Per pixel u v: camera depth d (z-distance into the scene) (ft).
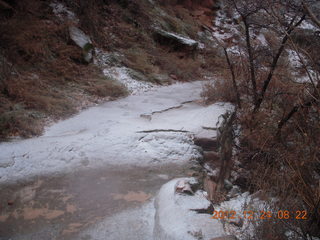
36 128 16.63
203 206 9.27
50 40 26.12
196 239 7.64
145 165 13.21
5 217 9.56
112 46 31.86
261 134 18.37
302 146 12.26
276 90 21.58
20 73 21.61
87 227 9.11
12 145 14.17
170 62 34.63
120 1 37.70
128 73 29.22
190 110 21.62
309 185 9.89
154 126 16.93
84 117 19.39
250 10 18.80
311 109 14.37
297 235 8.64
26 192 10.93
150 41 36.42
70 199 10.57
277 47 19.53
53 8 29.73
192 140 15.58
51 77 23.16
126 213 9.79
